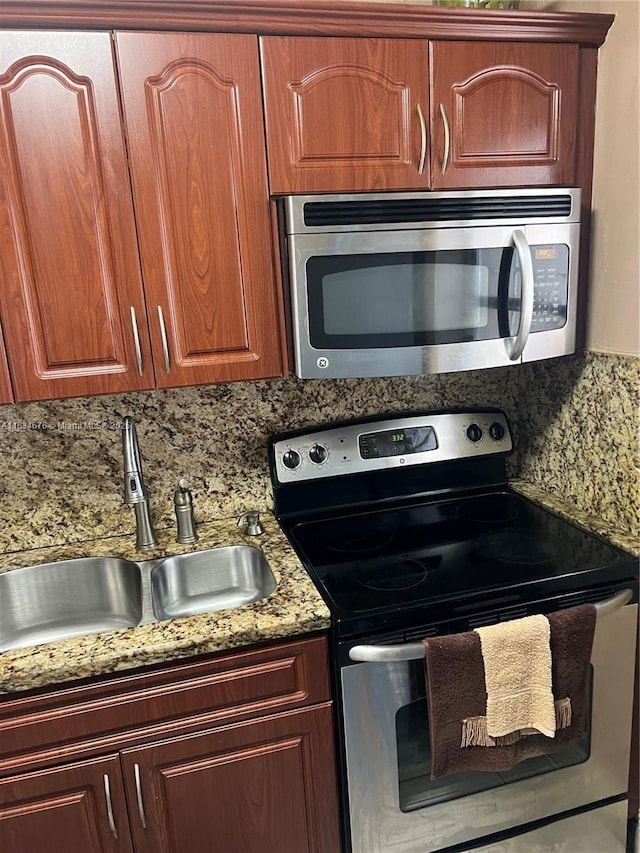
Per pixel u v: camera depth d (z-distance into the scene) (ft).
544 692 4.36
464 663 4.21
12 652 3.89
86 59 3.95
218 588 5.49
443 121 4.58
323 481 5.82
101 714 3.98
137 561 5.20
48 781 3.98
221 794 4.31
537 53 4.69
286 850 4.55
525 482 6.55
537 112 4.81
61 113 4.00
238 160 4.33
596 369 5.33
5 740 3.85
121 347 4.42
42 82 3.93
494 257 4.77
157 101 4.12
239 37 4.16
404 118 4.52
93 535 5.66
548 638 4.33
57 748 3.96
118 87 4.04
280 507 5.87
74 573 5.32
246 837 4.44
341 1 4.62
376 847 4.63
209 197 4.34
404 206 4.52
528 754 4.55
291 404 5.94
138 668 3.99
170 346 4.50
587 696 4.77
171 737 4.14
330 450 5.83
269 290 4.60
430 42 4.46
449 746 4.32
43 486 5.44
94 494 5.59
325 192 4.50
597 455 5.47
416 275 4.64
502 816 4.91
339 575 4.82
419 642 4.26
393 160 4.57
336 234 4.42
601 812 5.19
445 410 6.18
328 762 4.48
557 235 4.89
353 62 4.35
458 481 6.33
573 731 4.62
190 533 5.49
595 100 4.99
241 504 6.01
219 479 5.90
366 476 6.04
